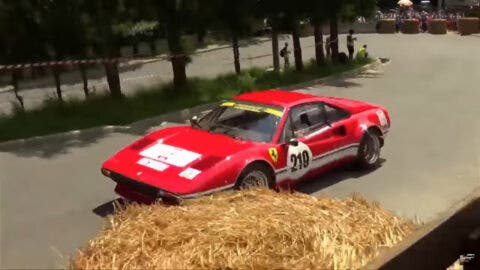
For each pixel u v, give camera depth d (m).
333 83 20.42
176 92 16.52
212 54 31.52
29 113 13.75
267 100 8.23
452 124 13.25
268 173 7.36
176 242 3.84
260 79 19.77
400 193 8.41
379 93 18.02
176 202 6.42
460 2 53.84
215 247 3.66
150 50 30.23
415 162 10.05
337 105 8.88
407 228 4.12
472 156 10.50
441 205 7.95
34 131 11.93
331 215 4.21
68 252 6.32
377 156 9.63
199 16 16.56
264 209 4.32
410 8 48.69
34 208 7.68
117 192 7.31
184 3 16.11
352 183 8.80
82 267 3.72
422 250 2.12
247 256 3.53
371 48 32.47
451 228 2.30
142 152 7.39
